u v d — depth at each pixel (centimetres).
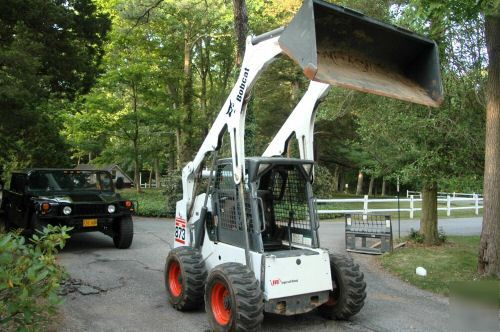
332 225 1681
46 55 1320
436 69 479
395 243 1207
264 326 577
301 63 390
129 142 2831
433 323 599
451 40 977
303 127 627
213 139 641
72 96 1534
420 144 1049
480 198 2492
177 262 644
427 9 687
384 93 435
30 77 1104
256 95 2652
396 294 748
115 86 2428
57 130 1900
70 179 1112
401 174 1092
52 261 427
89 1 1503
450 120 990
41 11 1239
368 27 460
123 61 2400
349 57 470
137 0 2041
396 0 1112
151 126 2675
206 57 3195
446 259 959
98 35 1547
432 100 475
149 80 2431
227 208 604
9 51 1080
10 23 1234
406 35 478
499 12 668
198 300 620
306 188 592
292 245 612
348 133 2720
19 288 401
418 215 2094
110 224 1078
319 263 545
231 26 2511
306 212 594
